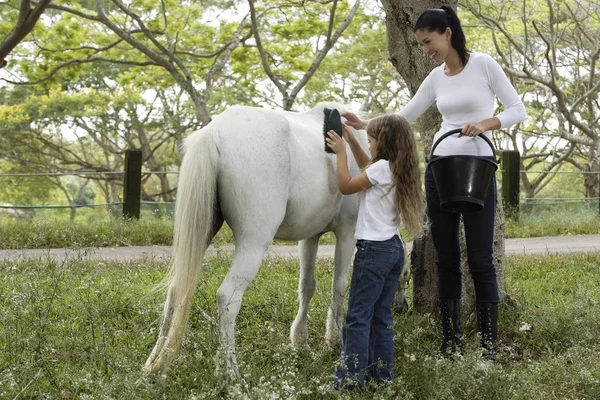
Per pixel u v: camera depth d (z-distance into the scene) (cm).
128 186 1064
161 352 345
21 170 2581
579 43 1845
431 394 351
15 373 336
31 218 1085
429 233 501
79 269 572
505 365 427
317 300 550
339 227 423
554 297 588
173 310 357
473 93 401
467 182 377
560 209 1392
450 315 425
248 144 361
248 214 360
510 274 725
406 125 373
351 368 359
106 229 965
